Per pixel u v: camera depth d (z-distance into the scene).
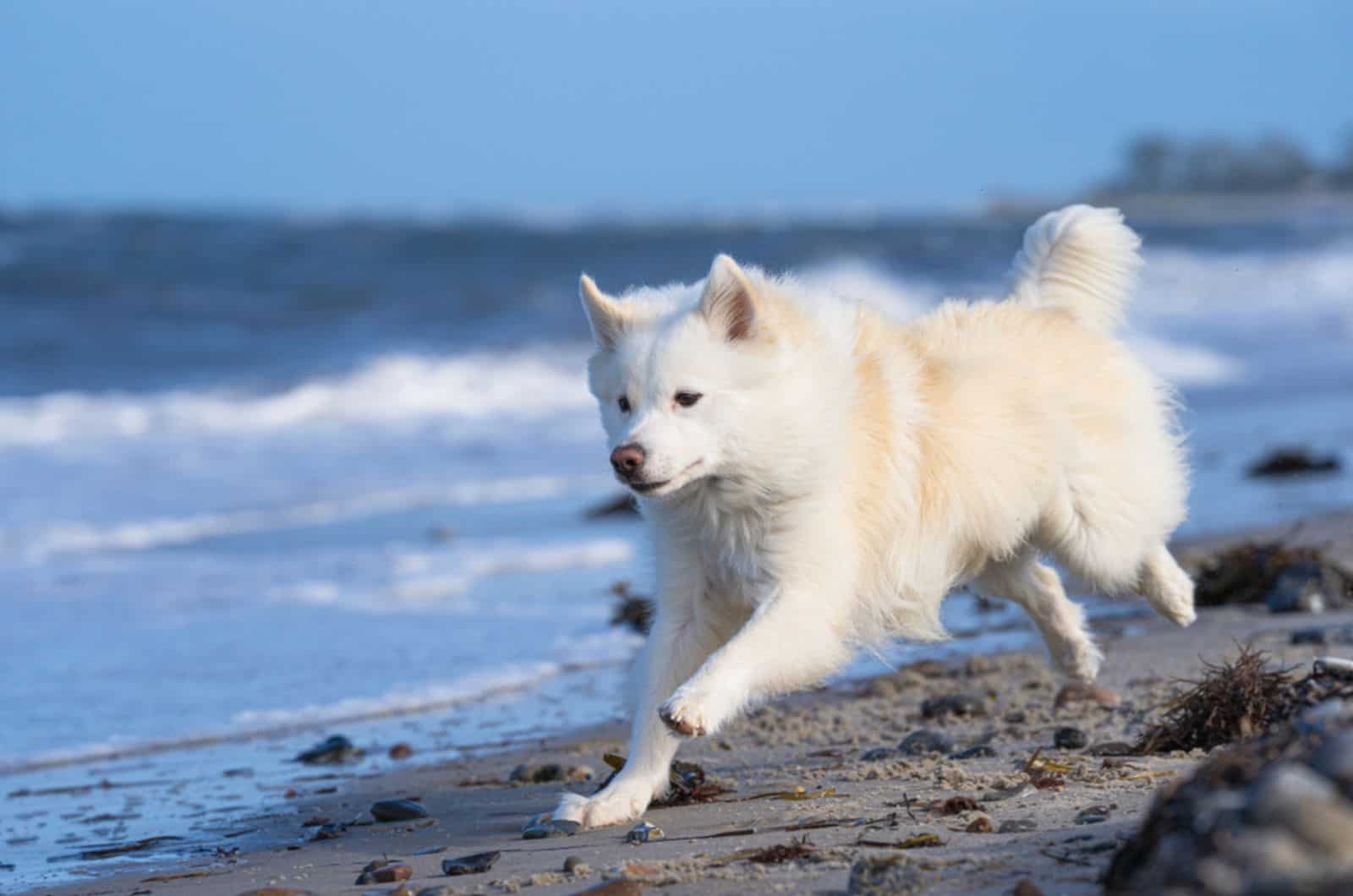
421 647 11.71
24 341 30.61
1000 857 4.78
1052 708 8.41
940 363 7.23
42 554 15.48
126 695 10.36
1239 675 6.75
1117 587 7.99
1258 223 90.00
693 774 6.96
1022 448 7.28
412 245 51.81
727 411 6.29
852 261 49.22
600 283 43.44
